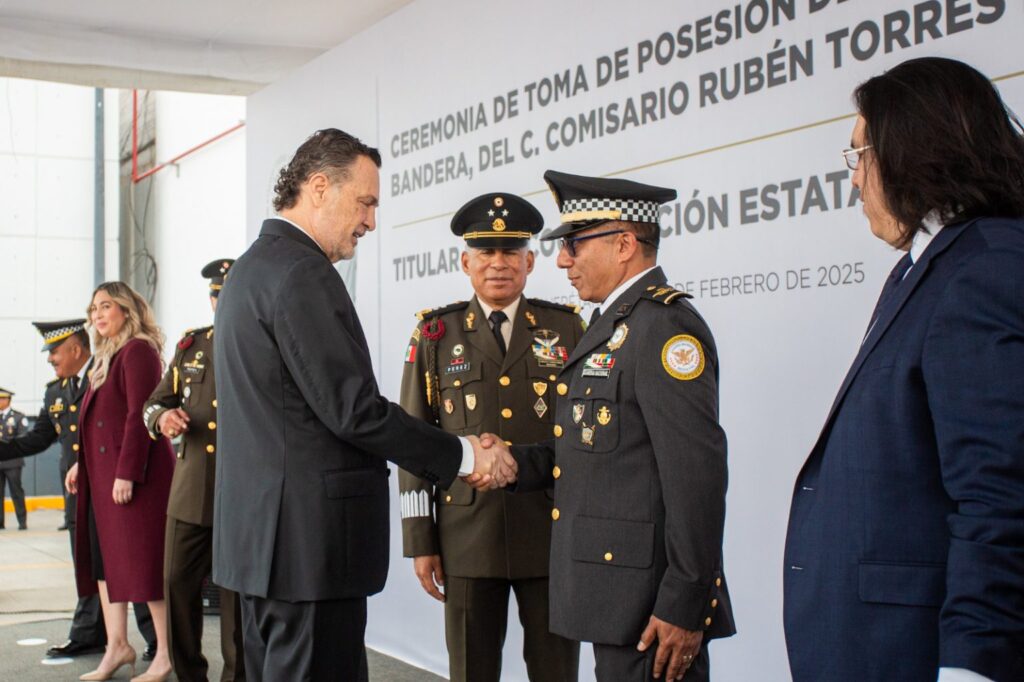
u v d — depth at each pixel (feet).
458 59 12.86
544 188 11.40
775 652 8.71
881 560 4.34
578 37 10.87
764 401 8.77
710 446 5.77
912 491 4.29
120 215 40.60
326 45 18.47
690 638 5.68
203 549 11.76
